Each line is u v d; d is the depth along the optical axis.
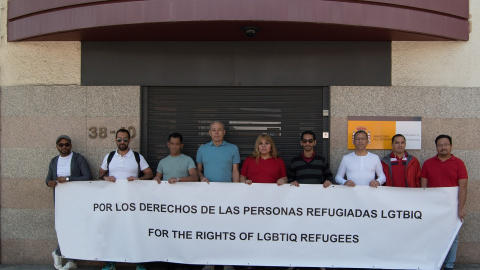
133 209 5.78
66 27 5.94
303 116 6.58
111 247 5.81
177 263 6.19
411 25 5.88
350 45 6.49
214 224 5.70
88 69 6.58
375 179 5.89
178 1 5.47
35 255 6.57
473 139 6.45
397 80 6.48
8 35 6.62
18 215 6.58
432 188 5.57
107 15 5.69
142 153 6.61
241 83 6.52
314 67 6.49
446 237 5.58
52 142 6.58
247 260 5.69
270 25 5.64
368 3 5.66
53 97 6.58
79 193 5.86
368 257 5.62
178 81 6.54
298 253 5.66
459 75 6.47
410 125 6.45
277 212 5.65
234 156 6.08
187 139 6.63
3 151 6.60
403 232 5.59
